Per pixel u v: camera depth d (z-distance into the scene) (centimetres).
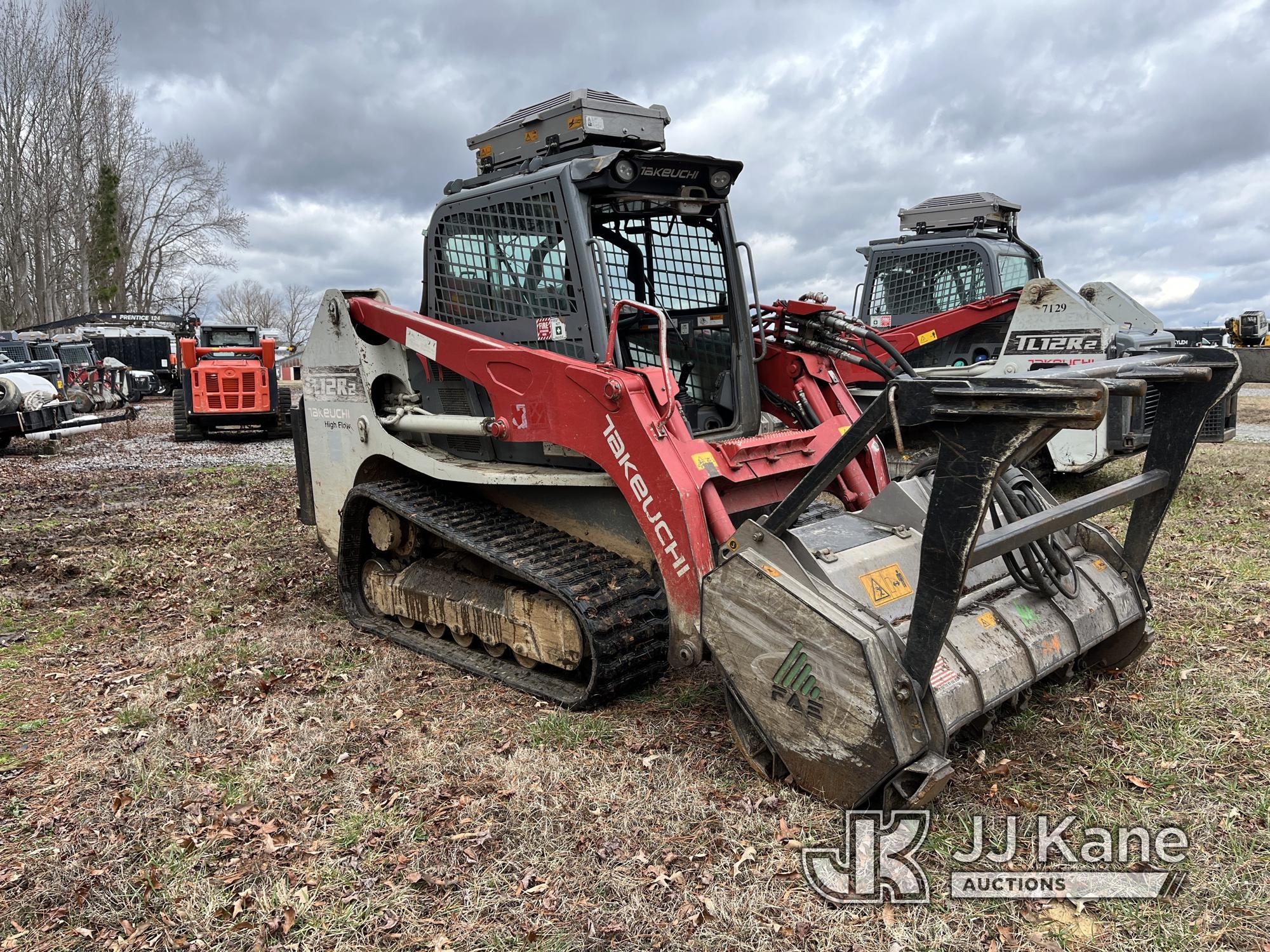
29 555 707
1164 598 518
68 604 585
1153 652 441
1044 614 358
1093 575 389
